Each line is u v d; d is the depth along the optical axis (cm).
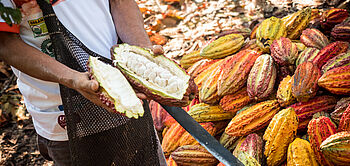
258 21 285
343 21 229
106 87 103
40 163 249
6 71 329
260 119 184
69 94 118
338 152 146
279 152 167
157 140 158
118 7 143
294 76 183
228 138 193
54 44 119
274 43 208
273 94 198
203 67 229
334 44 200
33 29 121
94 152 127
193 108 209
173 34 336
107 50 133
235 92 199
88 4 125
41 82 129
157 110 223
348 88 171
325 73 177
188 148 187
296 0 309
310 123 162
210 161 184
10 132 278
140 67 120
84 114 121
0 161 254
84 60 124
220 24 330
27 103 143
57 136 143
